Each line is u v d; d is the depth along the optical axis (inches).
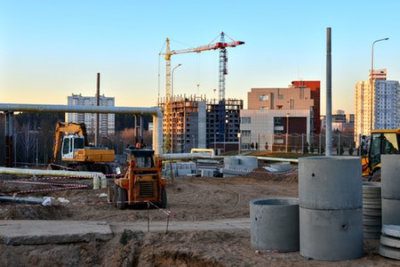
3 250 545.0
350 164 451.2
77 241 565.3
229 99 5216.5
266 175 1438.2
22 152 2955.2
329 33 737.6
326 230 448.5
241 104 5251.0
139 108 1760.6
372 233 523.2
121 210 823.1
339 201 447.5
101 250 560.7
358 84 4808.1
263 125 4293.8
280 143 3065.9
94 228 606.5
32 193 1012.5
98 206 856.9
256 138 3956.7
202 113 4845.0
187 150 4188.0
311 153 2423.7
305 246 460.8
